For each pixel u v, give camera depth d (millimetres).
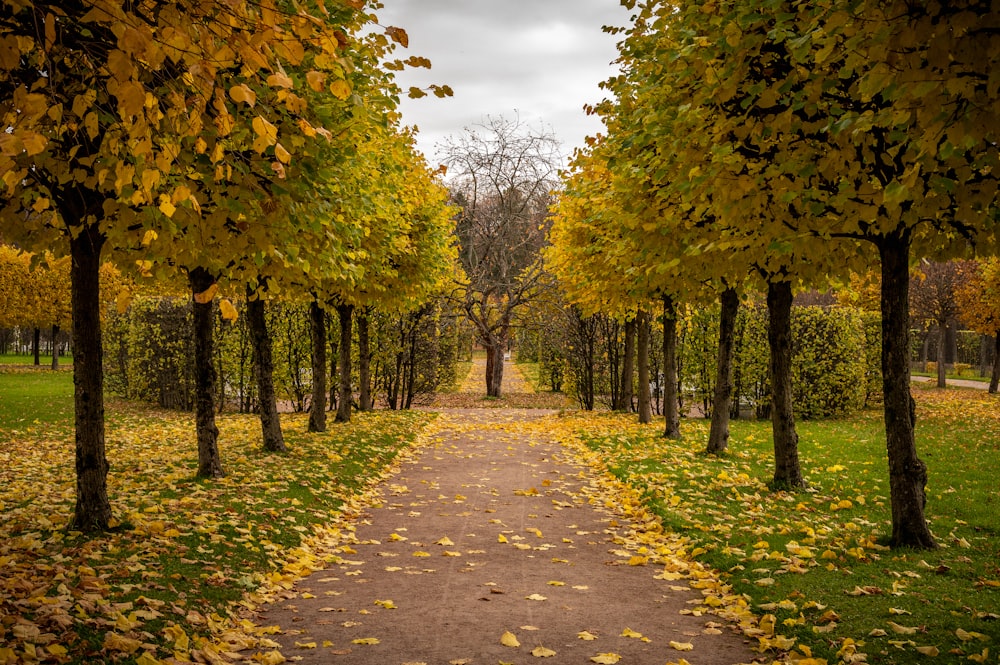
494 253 31641
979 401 23500
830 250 7512
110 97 4559
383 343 23094
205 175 4973
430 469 12391
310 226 6754
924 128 4102
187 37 2695
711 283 10984
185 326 22031
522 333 47250
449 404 28422
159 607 4750
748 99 5531
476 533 7980
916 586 5605
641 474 10930
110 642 3992
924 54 3668
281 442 12414
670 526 7844
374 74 6543
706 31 6109
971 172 4598
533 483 11078
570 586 6004
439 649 4527
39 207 4793
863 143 5539
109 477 9250
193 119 3150
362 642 4629
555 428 18250
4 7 3576
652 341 22609
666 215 7691
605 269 13539
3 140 2422
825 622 4863
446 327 29781
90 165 4758
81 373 6527
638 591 5867
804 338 19906
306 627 4953
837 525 7848
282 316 21312
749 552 6727
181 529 6707
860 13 3840
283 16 2924
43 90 4074
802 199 6145
